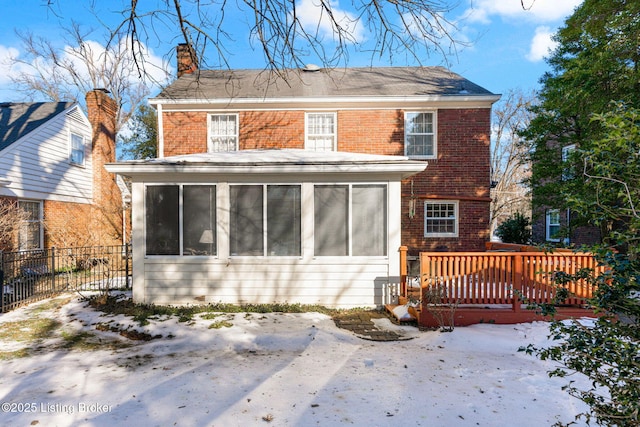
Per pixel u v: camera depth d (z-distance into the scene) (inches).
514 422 127.3
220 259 298.5
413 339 227.0
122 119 1021.2
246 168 287.6
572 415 131.6
